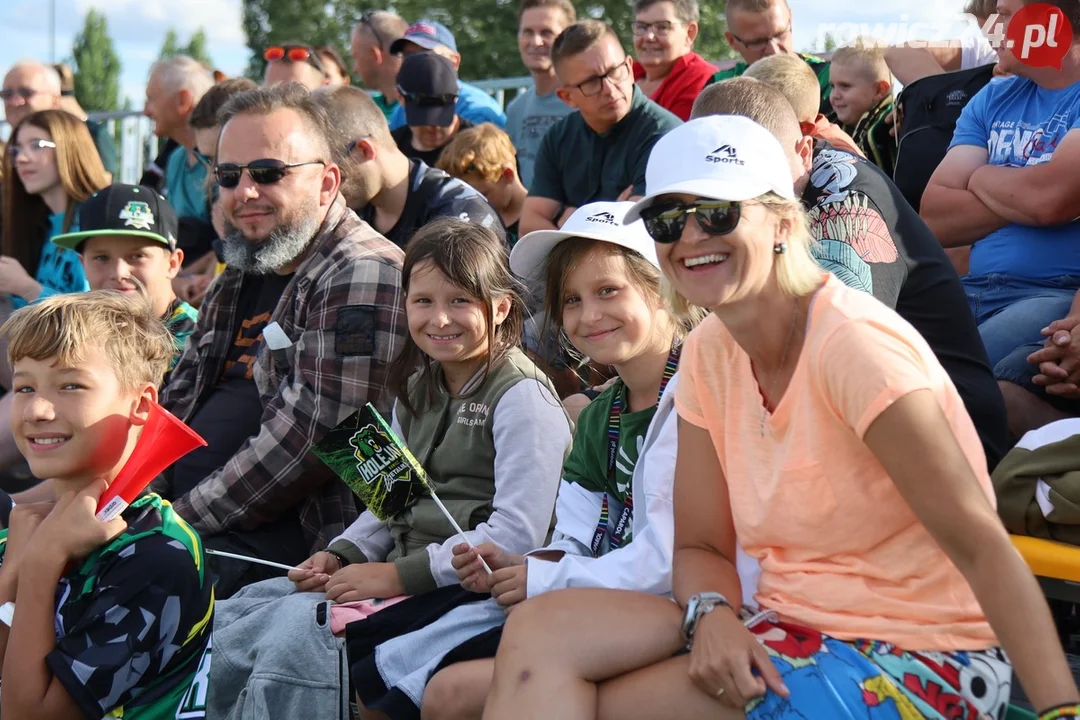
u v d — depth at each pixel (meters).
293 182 3.85
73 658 2.40
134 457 2.55
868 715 2.10
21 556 2.56
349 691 2.96
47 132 5.85
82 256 4.64
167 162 6.93
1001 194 3.92
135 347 2.63
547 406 3.16
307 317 3.79
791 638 2.21
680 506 2.50
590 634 2.31
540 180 5.36
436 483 3.24
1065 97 3.94
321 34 28.86
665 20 5.81
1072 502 2.65
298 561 3.73
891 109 5.07
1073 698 1.82
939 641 2.16
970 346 3.35
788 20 5.48
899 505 2.16
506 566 2.85
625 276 2.85
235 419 3.95
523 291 3.29
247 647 3.11
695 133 2.26
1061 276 3.88
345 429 3.09
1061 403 3.50
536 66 6.61
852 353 2.07
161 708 2.53
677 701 2.23
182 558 2.54
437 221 3.31
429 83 5.98
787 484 2.22
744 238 2.18
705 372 2.42
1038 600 1.90
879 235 3.27
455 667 2.64
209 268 6.37
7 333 2.59
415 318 3.19
